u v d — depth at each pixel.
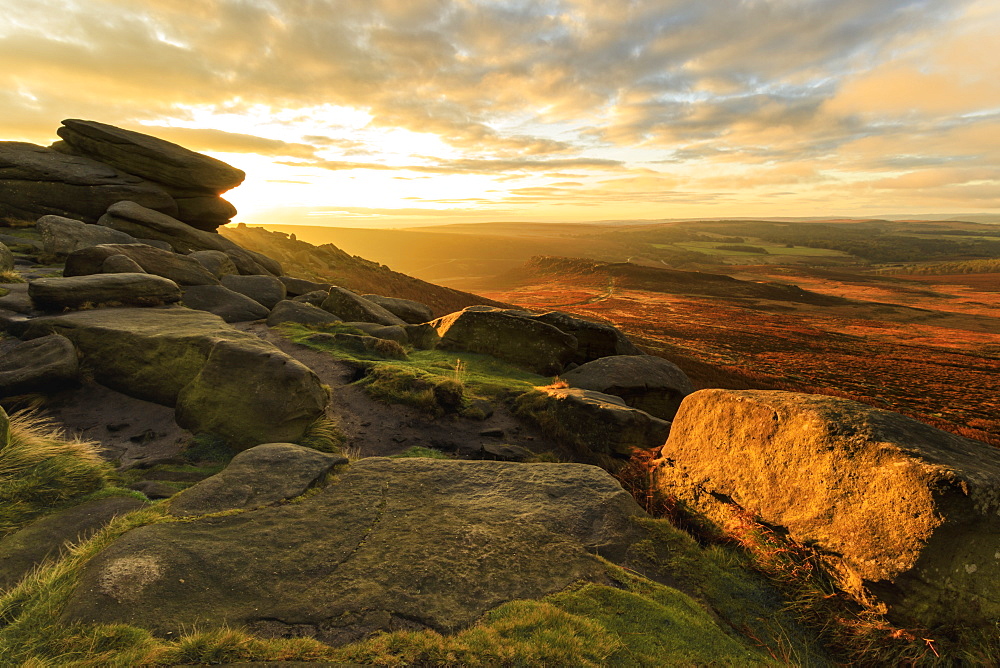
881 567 3.50
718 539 4.79
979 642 3.19
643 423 8.54
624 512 4.77
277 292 17.97
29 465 4.89
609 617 3.30
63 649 2.60
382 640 2.84
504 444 8.16
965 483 3.29
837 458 4.05
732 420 5.16
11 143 22.20
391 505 4.50
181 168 24.27
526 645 2.86
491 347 13.76
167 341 8.44
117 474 5.66
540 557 3.90
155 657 2.56
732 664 3.08
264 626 2.94
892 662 3.36
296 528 3.98
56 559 3.70
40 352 8.23
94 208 22.00
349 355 11.77
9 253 13.57
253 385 7.48
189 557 3.43
